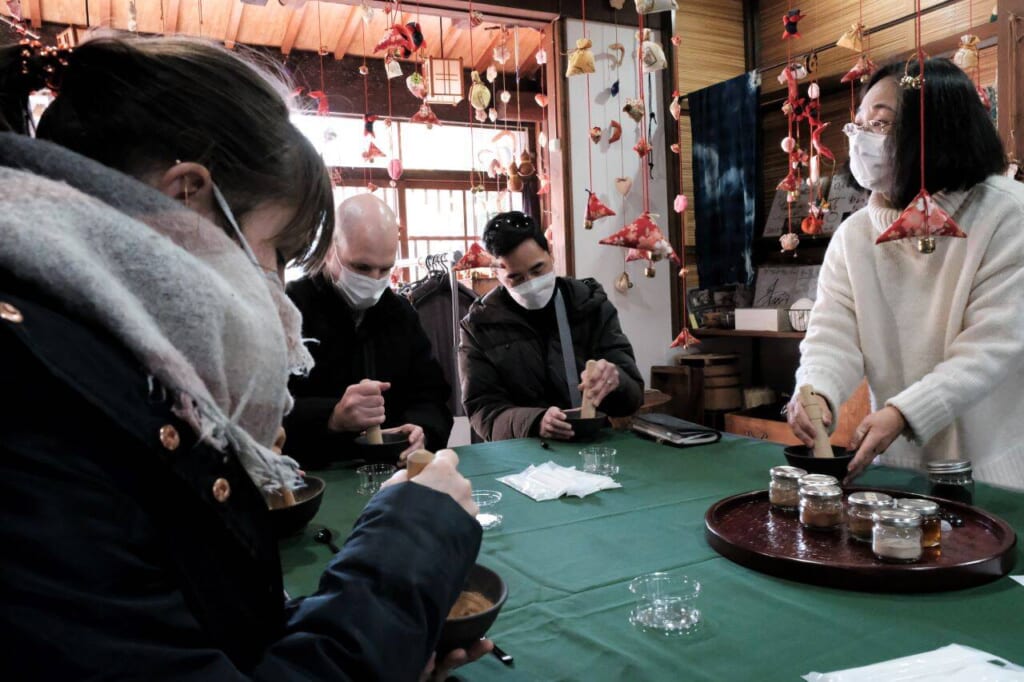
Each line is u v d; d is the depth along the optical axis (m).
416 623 0.58
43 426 0.44
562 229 4.07
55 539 0.42
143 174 0.57
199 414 0.52
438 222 5.30
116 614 0.44
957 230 1.44
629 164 4.21
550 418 2.12
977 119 1.58
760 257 4.57
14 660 0.40
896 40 3.78
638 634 0.92
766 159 4.52
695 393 4.11
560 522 1.39
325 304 2.21
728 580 1.09
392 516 0.63
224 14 4.26
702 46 4.47
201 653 0.48
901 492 1.36
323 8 4.33
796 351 4.50
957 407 1.51
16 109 0.58
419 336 2.33
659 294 4.36
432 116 3.09
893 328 1.78
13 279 0.47
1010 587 1.01
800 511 1.26
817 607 0.97
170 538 0.51
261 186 0.60
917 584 1.00
